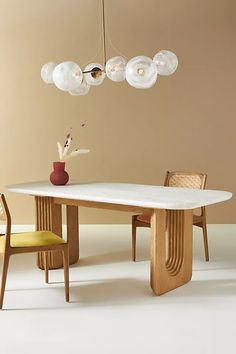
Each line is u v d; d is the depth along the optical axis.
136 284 3.83
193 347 2.75
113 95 5.91
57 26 5.86
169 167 5.96
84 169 5.99
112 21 5.84
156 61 3.95
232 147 5.90
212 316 3.18
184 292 3.64
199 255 4.67
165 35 5.84
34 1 5.83
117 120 5.94
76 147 5.96
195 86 5.87
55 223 4.16
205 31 5.81
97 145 5.97
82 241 5.26
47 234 3.53
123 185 4.20
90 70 4.26
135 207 3.59
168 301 3.46
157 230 3.52
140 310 3.29
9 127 5.96
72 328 3.01
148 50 5.86
